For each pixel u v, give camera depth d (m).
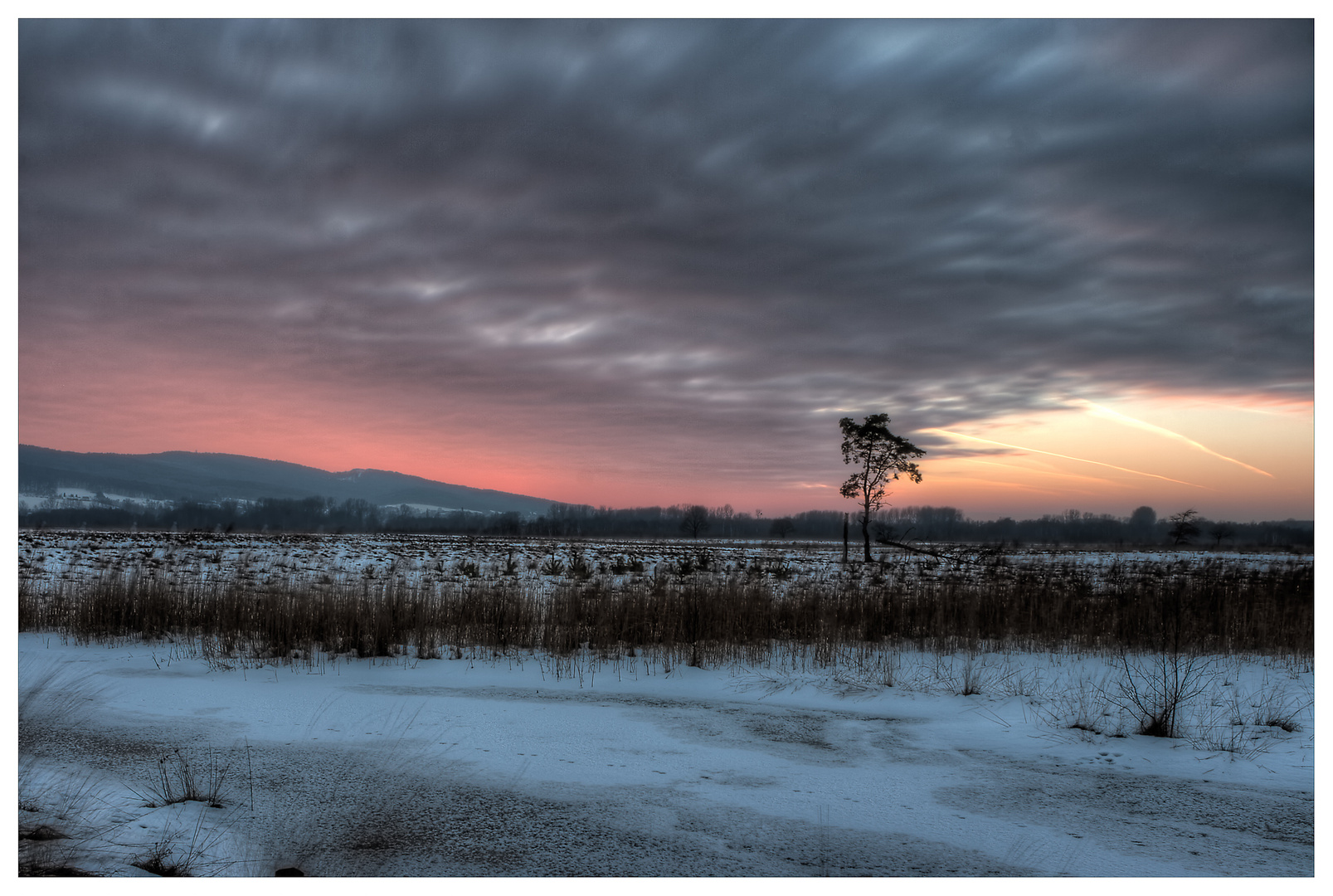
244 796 5.11
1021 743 6.71
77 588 13.77
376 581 19.86
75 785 5.20
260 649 10.74
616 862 4.23
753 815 4.96
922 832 4.71
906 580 23.05
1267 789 5.54
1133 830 4.77
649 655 10.83
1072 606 13.50
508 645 11.34
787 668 10.15
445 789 5.33
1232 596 15.05
